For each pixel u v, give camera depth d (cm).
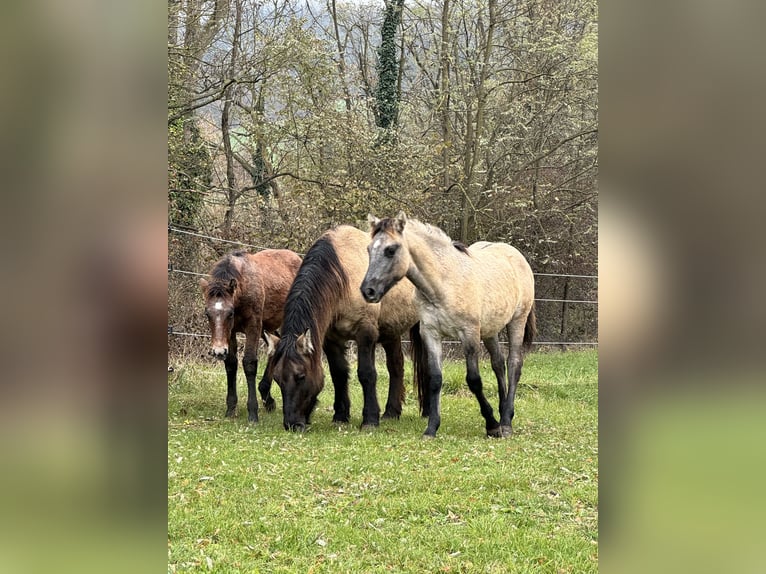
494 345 788
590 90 1534
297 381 710
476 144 1537
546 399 1073
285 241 1352
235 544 383
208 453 589
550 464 592
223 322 738
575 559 365
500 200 1630
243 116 1497
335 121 1423
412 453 618
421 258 688
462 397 1045
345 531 408
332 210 1407
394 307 802
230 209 1387
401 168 1494
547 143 1677
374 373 779
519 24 1516
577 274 1733
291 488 496
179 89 1122
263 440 659
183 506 440
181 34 1175
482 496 487
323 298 727
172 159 1161
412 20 1636
